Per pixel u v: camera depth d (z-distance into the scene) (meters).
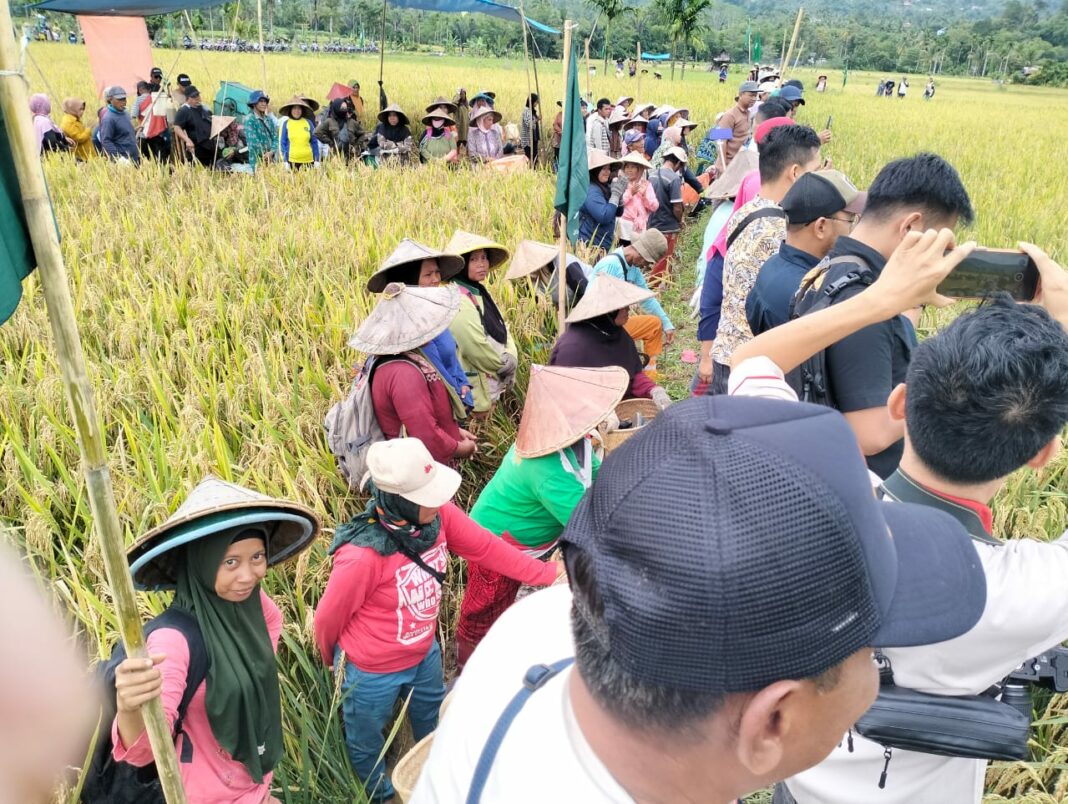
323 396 5.48
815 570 0.80
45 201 1.16
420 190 11.85
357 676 3.18
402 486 2.91
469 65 49.53
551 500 3.65
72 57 34.38
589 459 3.70
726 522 0.79
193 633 2.40
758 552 0.79
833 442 0.88
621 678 0.86
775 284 3.48
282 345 6.18
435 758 1.10
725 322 4.57
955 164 19.14
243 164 13.65
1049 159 21.53
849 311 1.88
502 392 5.96
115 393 5.13
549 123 20.66
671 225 10.62
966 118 35.16
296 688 3.41
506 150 17.30
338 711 3.43
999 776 3.02
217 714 2.43
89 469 1.32
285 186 11.80
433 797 1.06
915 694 1.59
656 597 0.80
